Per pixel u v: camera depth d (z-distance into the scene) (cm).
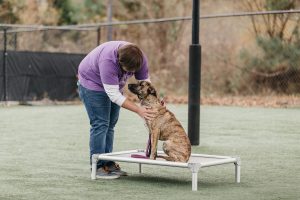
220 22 2367
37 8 3016
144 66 732
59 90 2072
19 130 1270
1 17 3003
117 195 623
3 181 700
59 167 809
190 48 1040
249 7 2333
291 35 2231
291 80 2250
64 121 1472
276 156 931
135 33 2653
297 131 1277
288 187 679
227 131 1271
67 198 606
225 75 2322
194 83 1038
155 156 696
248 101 2106
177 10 2606
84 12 3003
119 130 1278
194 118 1044
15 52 1966
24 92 1992
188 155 686
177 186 679
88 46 2738
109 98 726
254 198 614
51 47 2767
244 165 843
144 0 2720
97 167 728
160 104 702
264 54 2272
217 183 704
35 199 602
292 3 2253
